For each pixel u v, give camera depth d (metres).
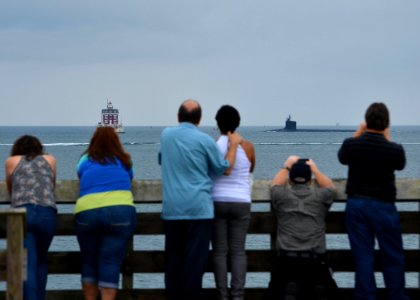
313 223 9.42
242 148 9.64
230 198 9.51
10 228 8.17
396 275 9.38
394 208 9.39
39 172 9.34
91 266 9.40
